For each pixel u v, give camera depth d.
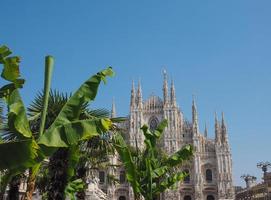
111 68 18.31
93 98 17.42
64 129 15.81
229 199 109.75
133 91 124.56
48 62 17.62
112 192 110.88
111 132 25.50
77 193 30.20
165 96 122.75
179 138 119.38
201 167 115.06
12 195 26.12
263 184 123.88
